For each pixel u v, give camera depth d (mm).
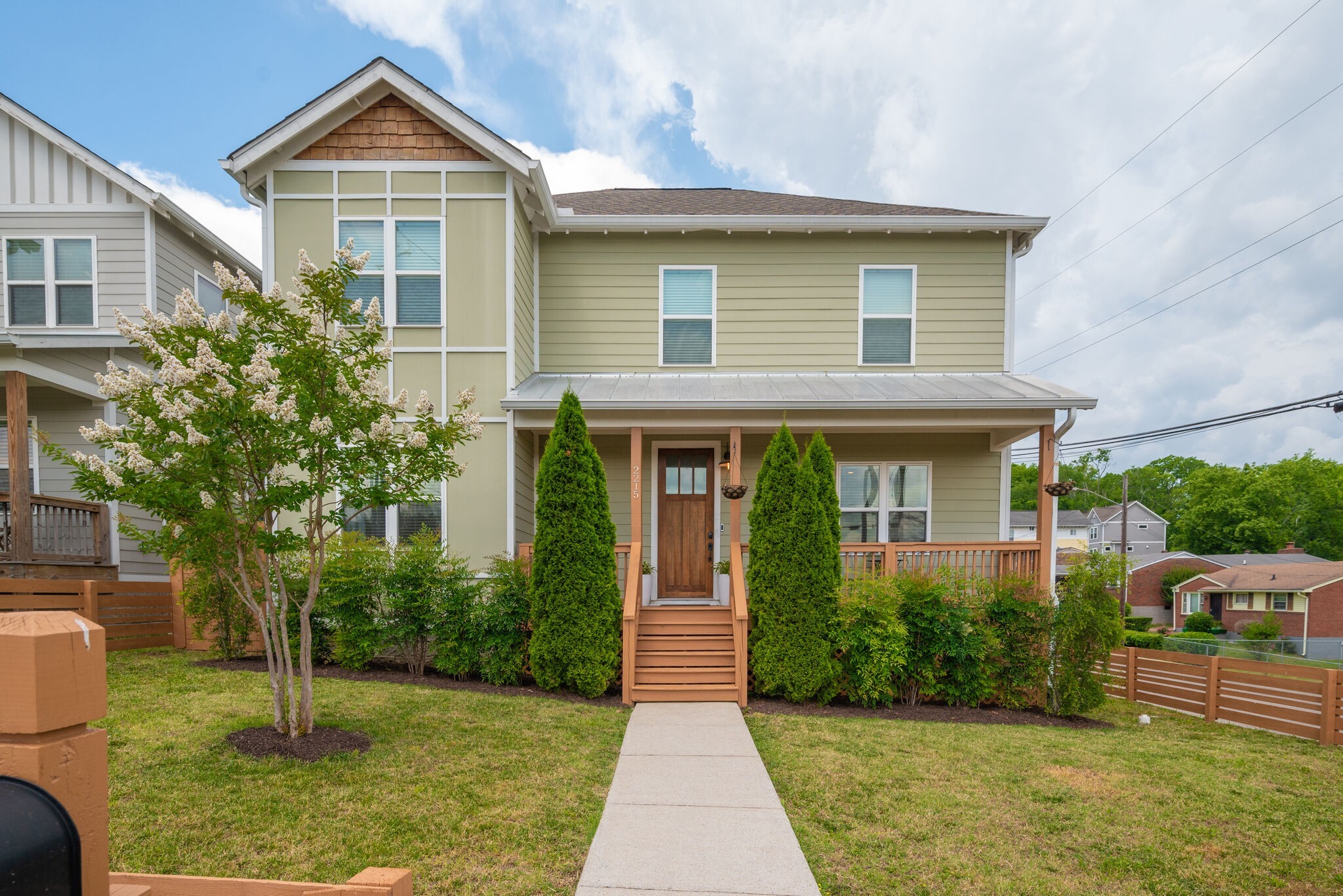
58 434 11281
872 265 11398
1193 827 4758
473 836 4172
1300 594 34344
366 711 6469
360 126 9844
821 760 5879
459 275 9805
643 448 11117
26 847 946
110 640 9062
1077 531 60531
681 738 6383
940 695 8609
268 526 5445
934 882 3936
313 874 3617
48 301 11586
